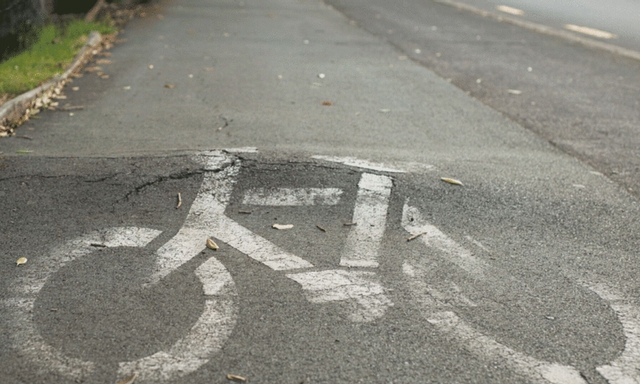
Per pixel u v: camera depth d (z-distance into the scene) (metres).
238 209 4.82
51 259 4.03
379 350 3.23
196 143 6.21
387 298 3.69
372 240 4.40
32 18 10.73
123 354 3.14
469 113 7.88
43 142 6.15
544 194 5.32
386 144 6.47
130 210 4.74
